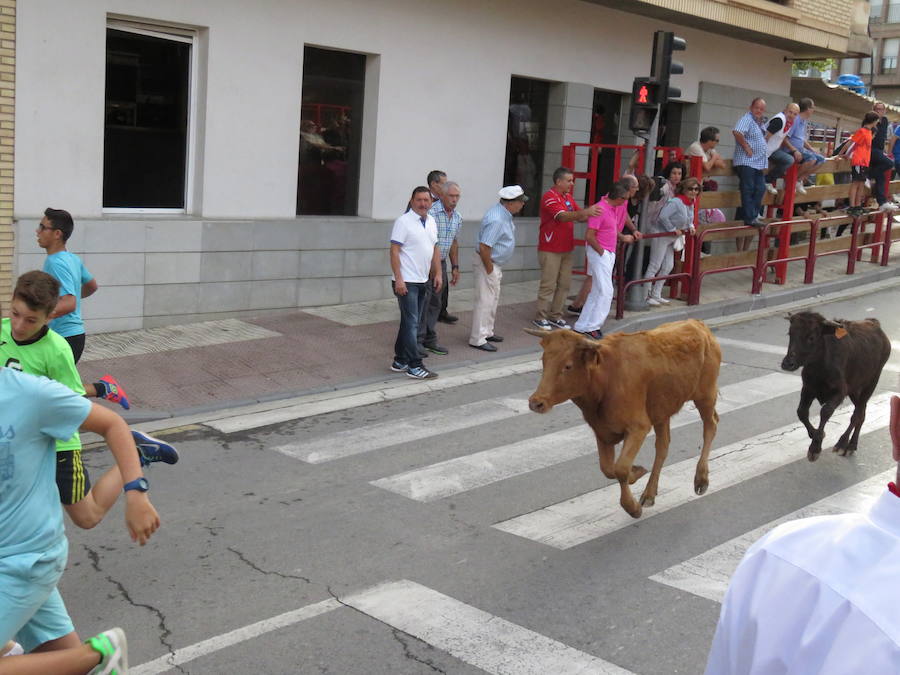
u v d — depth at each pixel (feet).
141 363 32.89
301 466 24.57
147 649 15.44
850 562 4.71
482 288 36.96
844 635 4.53
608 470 21.29
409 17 43.60
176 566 18.54
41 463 11.48
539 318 41.11
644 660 15.53
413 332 33.19
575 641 16.10
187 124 38.55
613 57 53.83
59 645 12.76
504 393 32.14
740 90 63.31
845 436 27.02
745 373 35.86
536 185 53.06
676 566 19.30
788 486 24.36
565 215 39.22
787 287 51.96
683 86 58.95
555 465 25.27
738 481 24.63
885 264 59.82
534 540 20.39
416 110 44.80
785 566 4.92
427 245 32.99
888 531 4.71
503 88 48.32
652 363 20.59
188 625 16.28
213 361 33.71
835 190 56.29
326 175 43.57
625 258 44.80
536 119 52.13
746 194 49.01
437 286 34.63
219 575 18.21
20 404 11.25
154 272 37.04
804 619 4.75
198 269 38.27
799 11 60.18
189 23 36.83
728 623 5.16
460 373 34.50
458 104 46.47
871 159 58.23
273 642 15.78
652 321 42.86
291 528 20.59
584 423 29.07
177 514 21.13
